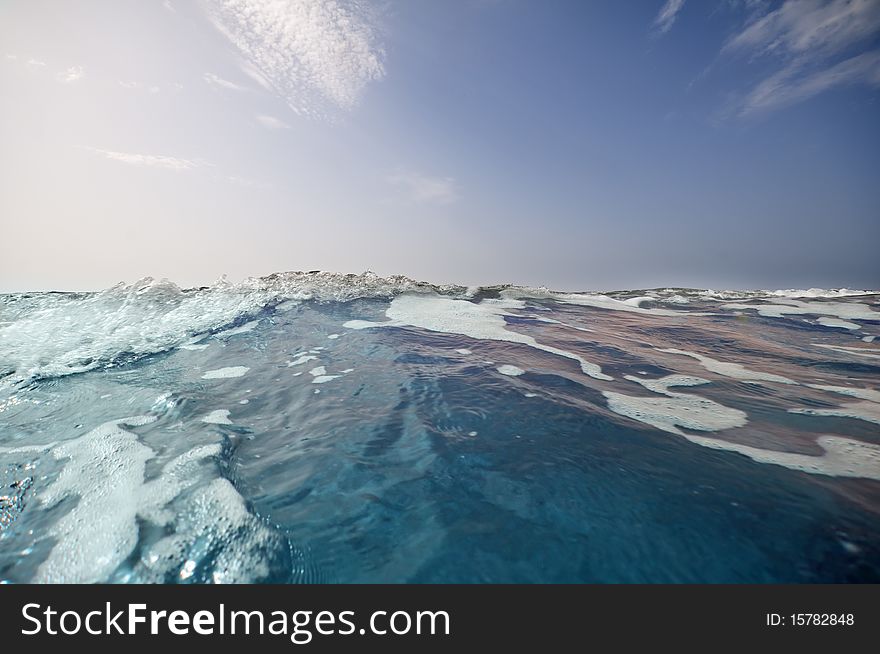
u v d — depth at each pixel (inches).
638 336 254.2
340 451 98.3
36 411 131.0
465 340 216.1
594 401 133.0
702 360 201.9
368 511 75.7
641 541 66.9
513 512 74.2
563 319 297.6
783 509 75.6
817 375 181.3
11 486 90.9
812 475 89.0
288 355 185.9
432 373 157.9
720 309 376.5
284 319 253.3
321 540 69.1
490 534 68.8
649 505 76.2
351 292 335.3
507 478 85.2
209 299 290.5
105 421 122.0
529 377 155.3
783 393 152.6
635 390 149.5
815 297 449.7
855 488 84.0
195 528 73.8
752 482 85.3
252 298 296.5
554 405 126.2
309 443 103.4
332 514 75.3
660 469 89.8
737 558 63.5
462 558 64.1
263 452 100.3
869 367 195.6
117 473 92.9
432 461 92.3
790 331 288.5
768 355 219.3
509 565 62.8
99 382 155.4
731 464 93.4
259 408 129.1
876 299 423.2
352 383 147.8
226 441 105.7
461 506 76.2
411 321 258.8
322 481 85.9
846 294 462.0
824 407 137.3
